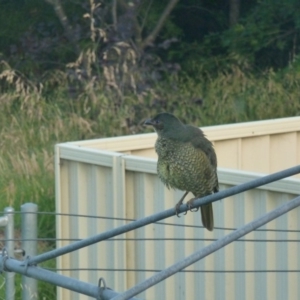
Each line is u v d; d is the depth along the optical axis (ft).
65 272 35.68
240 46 69.36
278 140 38.27
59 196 35.37
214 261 30.83
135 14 62.80
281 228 28.78
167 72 62.34
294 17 68.44
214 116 57.31
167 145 27.63
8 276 28.58
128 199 33.24
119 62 58.54
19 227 43.70
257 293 29.76
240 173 29.71
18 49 66.90
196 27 75.31
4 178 47.24
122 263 33.65
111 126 53.98
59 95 57.77
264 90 58.85
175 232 32.04
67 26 64.34
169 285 32.22
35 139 52.60
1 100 56.44
